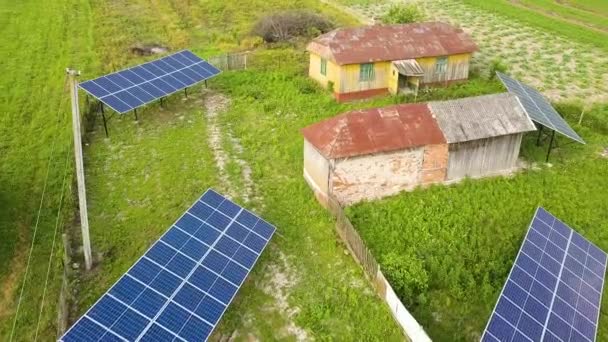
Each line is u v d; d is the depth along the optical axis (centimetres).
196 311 1548
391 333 1672
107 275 1891
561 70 3941
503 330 1470
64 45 4238
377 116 2316
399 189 2356
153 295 1549
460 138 2327
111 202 2295
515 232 2133
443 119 2378
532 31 4897
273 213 2234
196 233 1830
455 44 3556
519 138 2478
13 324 1731
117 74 3030
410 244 2042
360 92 3391
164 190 2377
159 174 2494
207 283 1655
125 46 4288
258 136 2864
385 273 1816
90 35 4497
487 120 2422
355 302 1777
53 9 5175
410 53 3416
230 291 1662
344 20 5075
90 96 3219
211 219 1912
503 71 3803
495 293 1825
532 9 5722
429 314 1742
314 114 3111
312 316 1730
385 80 3431
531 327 1509
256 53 4094
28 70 3706
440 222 2177
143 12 5297
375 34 3500
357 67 3300
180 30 4725
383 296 1769
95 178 2467
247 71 3712
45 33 4484
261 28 4512
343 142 2183
